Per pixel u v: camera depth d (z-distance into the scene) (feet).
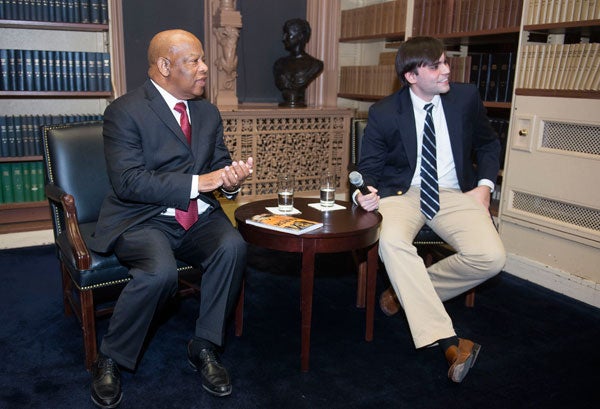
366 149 8.30
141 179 6.40
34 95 11.35
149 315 6.14
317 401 6.13
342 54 15.99
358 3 15.65
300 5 15.20
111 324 6.19
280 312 8.46
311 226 6.63
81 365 6.86
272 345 7.41
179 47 6.49
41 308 8.51
